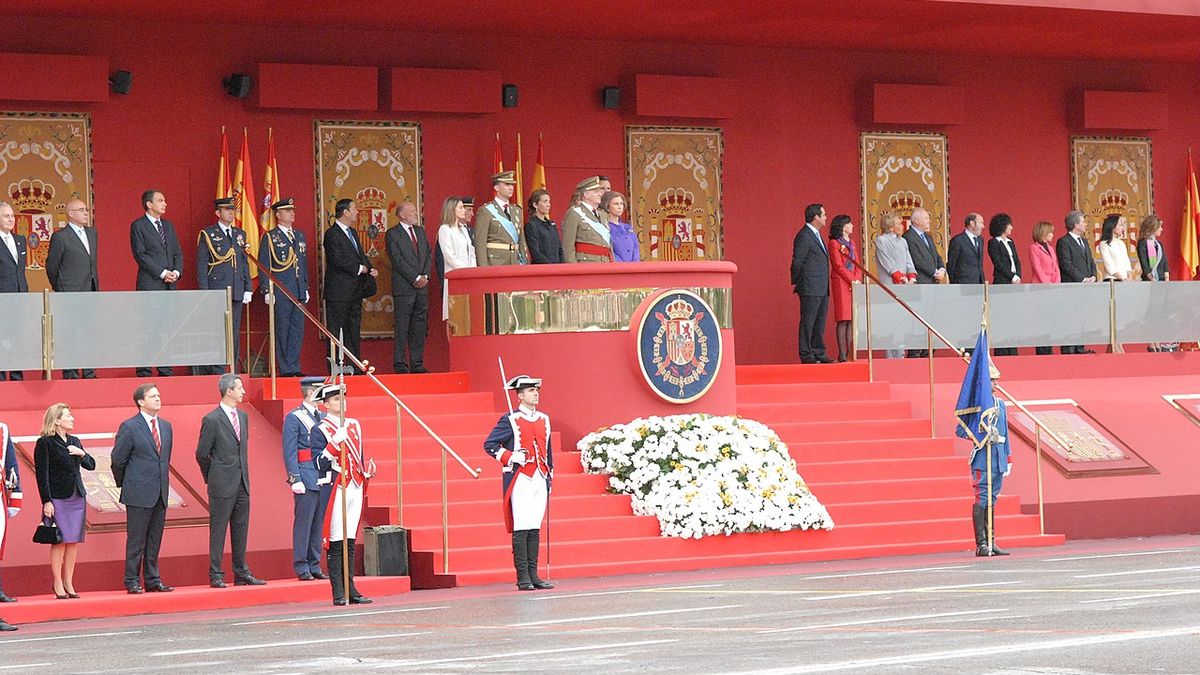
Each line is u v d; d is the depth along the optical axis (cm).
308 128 6234
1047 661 2388
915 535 5012
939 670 2327
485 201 6469
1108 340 6384
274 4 5828
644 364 5219
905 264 6275
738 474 4900
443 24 6259
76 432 4816
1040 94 7419
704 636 2870
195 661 2825
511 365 5281
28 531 4400
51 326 4994
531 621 3291
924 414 5806
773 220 6938
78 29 5938
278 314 5747
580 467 5062
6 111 5859
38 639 3456
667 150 6769
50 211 5912
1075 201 7462
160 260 5306
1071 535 5425
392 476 4872
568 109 6606
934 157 7219
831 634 2812
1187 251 7575
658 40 6706
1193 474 5741
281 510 4716
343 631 3281
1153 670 2273
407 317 5872
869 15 6344
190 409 5075
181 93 6062
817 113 7025
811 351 6200
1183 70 7681
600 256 5450
